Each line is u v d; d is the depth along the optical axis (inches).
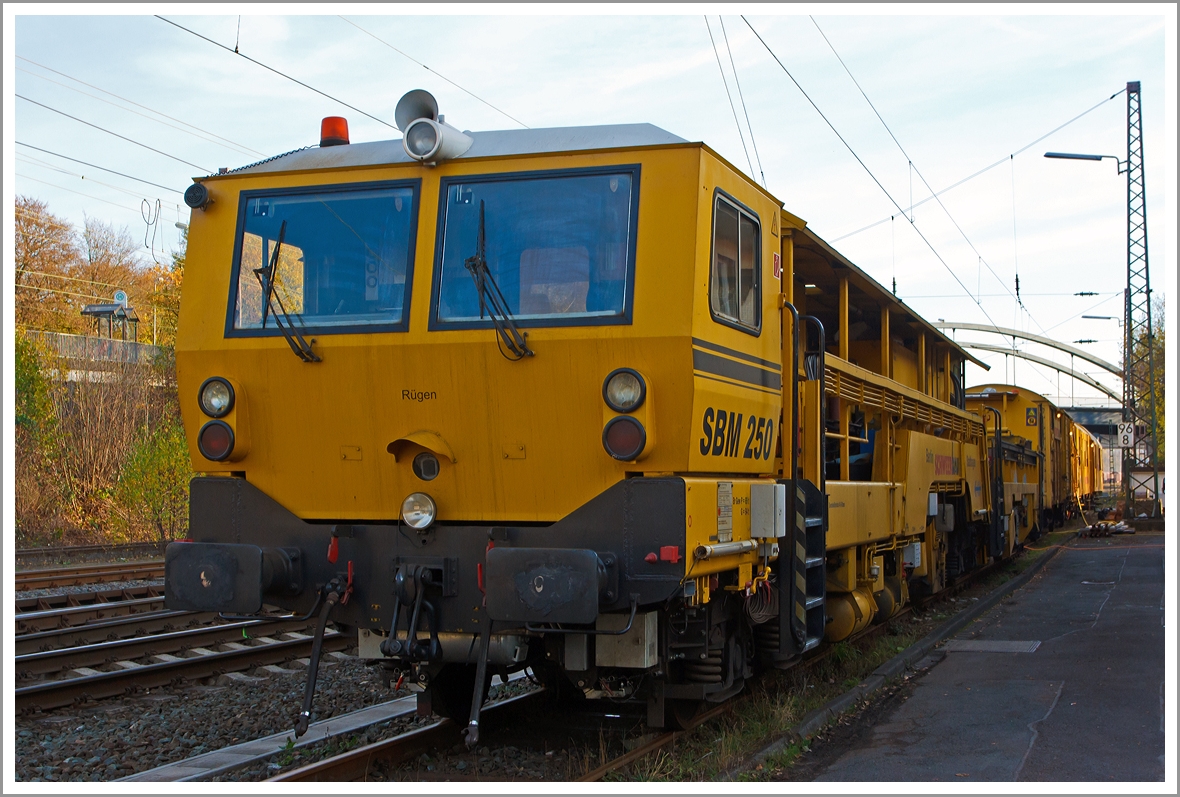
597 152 230.7
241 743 274.8
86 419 972.6
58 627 436.5
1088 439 2074.3
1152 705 309.1
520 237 231.8
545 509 228.1
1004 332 2110.0
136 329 1396.4
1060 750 261.4
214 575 232.5
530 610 212.2
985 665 387.9
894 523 436.5
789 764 251.3
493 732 279.1
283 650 397.7
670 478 217.5
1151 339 1374.3
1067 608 553.6
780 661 309.3
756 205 264.4
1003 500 788.0
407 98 240.4
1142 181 1371.8
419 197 238.4
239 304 246.4
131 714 311.0
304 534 240.8
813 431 307.6
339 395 238.1
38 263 1509.6
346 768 233.3
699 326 222.7
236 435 242.4
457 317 232.1
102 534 938.7
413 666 251.0
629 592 217.8
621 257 225.6
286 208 247.3
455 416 231.5
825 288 406.3
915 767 248.4
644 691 260.5
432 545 231.3
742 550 246.1
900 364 492.7
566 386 224.2
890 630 472.1
